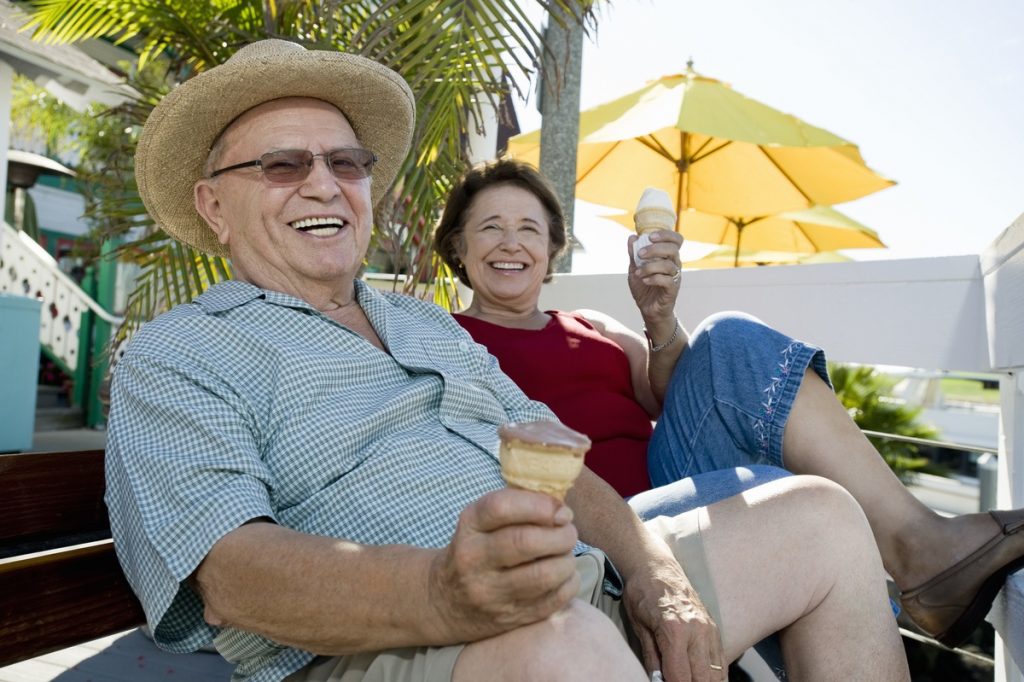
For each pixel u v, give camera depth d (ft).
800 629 4.72
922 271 9.22
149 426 4.25
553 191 8.09
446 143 10.37
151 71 21.18
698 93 20.20
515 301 7.87
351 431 4.62
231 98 5.38
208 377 4.44
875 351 9.50
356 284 5.97
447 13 9.22
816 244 28.32
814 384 6.05
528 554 2.98
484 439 5.24
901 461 20.90
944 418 30.19
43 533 4.60
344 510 4.47
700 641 4.17
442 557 3.25
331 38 9.52
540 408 6.12
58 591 4.24
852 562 4.67
